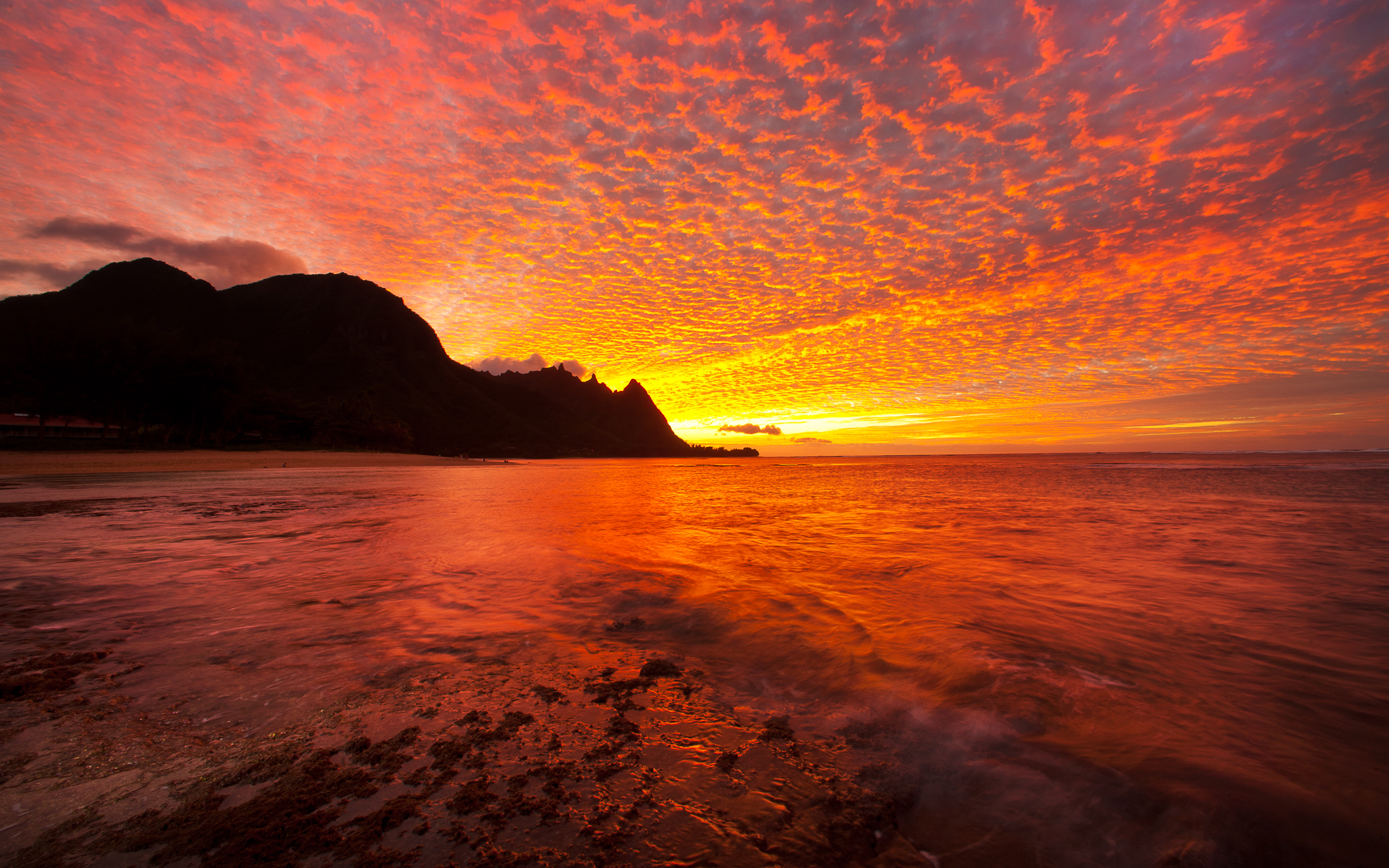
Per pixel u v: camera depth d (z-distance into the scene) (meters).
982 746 2.86
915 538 10.09
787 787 2.51
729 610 5.37
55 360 60.75
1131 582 6.50
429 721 3.09
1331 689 3.52
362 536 10.05
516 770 2.60
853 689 3.58
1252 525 11.73
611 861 2.00
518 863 1.97
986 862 2.06
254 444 88.50
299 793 2.38
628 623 5.02
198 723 3.01
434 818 2.22
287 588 6.14
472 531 10.73
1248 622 4.93
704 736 2.98
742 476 44.75
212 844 2.03
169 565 7.32
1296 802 2.33
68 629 4.63
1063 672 3.78
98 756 2.64
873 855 2.10
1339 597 5.76
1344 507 15.59
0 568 7.01
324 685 3.57
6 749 2.69
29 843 2.02
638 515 14.18
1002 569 7.26
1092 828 2.22
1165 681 3.65
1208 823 2.20
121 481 26.03
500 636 4.62
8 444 54.72
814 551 8.61
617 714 3.23
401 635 4.60
